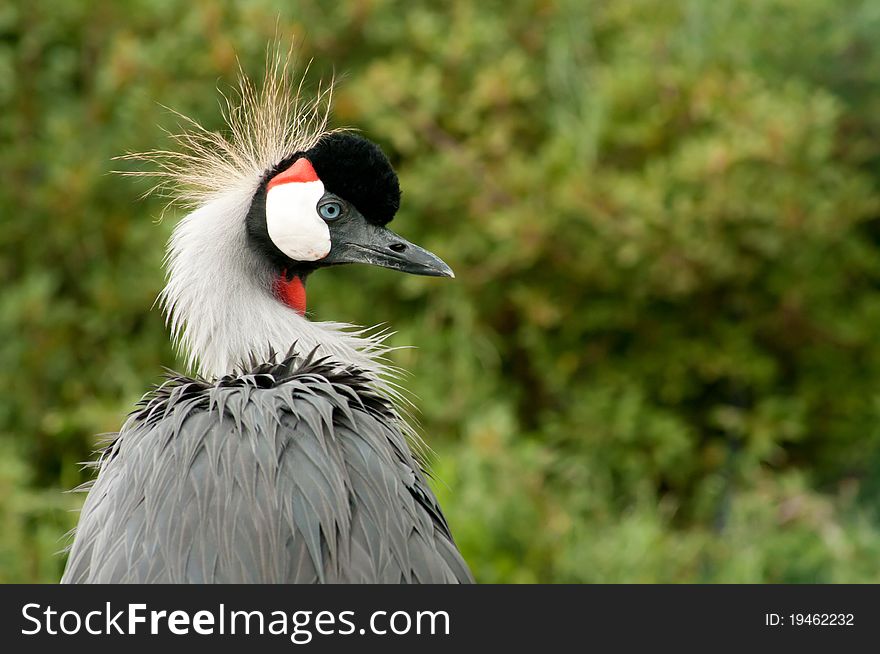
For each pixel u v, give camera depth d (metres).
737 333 11.67
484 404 11.23
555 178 10.88
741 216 10.88
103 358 11.14
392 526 4.59
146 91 10.36
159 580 4.36
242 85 7.13
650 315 11.88
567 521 10.22
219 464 4.55
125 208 11.03
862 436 12.33
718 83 10.81
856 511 11.88
